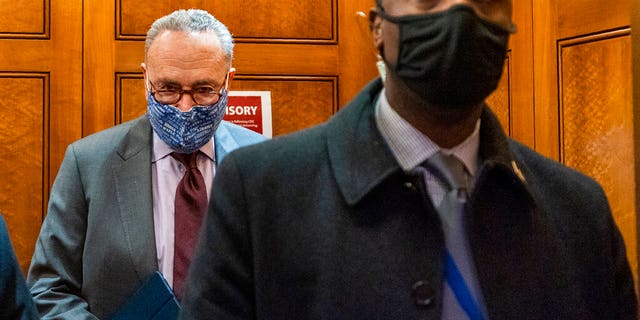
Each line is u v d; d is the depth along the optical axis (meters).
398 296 1.04
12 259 1.74
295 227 1.08
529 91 3.16
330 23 3.60
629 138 2.71
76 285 2.10
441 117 1.10
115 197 2.10
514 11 3.23
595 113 2.86
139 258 2.04
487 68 1.05
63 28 3.43
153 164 2.19
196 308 1.08
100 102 3.44
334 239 1.06
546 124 3.08
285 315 1.05
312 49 3.58
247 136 2.33
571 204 1.18
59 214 2.12
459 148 1.13
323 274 1.05
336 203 1.08
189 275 1.13
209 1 3.50
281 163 1.12
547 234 1.13
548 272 1.10
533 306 1.08
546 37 3.09
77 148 2.20
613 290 1.17
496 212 1.11
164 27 2.14
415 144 1.11
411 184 1.08
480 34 1.03
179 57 2.09
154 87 2.12
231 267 1.08
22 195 3.38
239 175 1.11
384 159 1.10
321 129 1.17
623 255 1.22
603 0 2.83
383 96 1.17
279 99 3.54
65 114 3.42
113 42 3.45
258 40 3.53
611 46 2.80
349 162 1.10
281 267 1.06
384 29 1.11
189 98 2.11
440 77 1.04
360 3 3.62
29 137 3.39
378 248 1.06
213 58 2.13
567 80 3.00
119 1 3.46
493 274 1.08
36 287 2.06
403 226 1.07
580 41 2.94
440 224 1.07
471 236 1.09
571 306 1.10
